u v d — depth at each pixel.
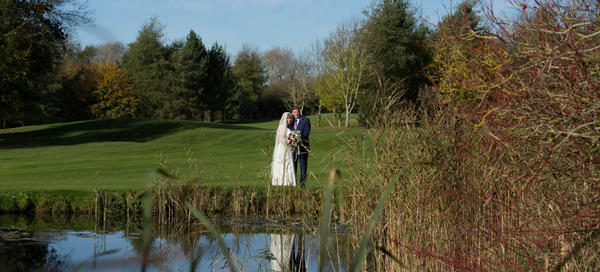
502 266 3.64
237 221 7.38
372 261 4.89
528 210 3.62
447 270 4.35
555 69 2.93
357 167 5.40
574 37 2.87
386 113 5.00
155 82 53.53
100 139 28.27
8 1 21.39
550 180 3.34
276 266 4.91
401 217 4.77
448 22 3.33
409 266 4.52
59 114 53.25
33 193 8.12
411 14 34.94
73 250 5.34
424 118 4.68
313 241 5.99
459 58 3.49
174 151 20.98
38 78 29.70
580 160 2.94
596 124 2.74
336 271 4.66
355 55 35.12
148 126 31.19
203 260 4.89
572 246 3.28
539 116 2.99
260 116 74.81
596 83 2.67
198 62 58.09
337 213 6.25
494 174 3.86
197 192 8.00
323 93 44.12
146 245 1.05
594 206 3.00
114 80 54.06
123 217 7.79
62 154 20.02
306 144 9.02
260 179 10.33
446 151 4.22
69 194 8.18
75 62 55.41
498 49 3.12
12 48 22.16
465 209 4.19
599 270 3.25
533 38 3.01
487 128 3.17
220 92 61.81
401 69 33.19
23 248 5.45
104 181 10.16
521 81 3.02
